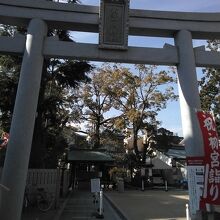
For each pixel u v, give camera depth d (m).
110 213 18.38
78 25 13.83
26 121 12.59
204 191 9.80
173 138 48.78
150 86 44.44
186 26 14.07
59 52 13.30
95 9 13.76
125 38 13.47
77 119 49.94
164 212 18.27
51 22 13.73
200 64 14.02
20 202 12.16
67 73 23.09
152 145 46.72
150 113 44.81
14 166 12.21
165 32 14.21
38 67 13.14
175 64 13.88
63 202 21.95
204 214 10.30
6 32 21.48
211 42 27.67
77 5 13.78
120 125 46.03
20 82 12.95
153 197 28.05
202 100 30.20
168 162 55.84
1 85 21.56
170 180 50.62
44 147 23.69
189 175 11.33
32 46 13.16
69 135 57.47
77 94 45.28
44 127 24.27
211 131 10.15
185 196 29.22
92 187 17.12
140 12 13.92
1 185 11.02
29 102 12.73
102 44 13.33
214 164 9.77
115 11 13.62
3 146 21.36
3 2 13.57
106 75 46.44
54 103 22.61
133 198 26.94
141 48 13.62
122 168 45.62
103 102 51.50
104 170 43.16
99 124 52.28
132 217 16.48
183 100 13.44
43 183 18.66
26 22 13.83
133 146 48.19
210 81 30.17
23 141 12.44
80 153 41.75
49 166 29.92
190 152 12.84
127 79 44.38
